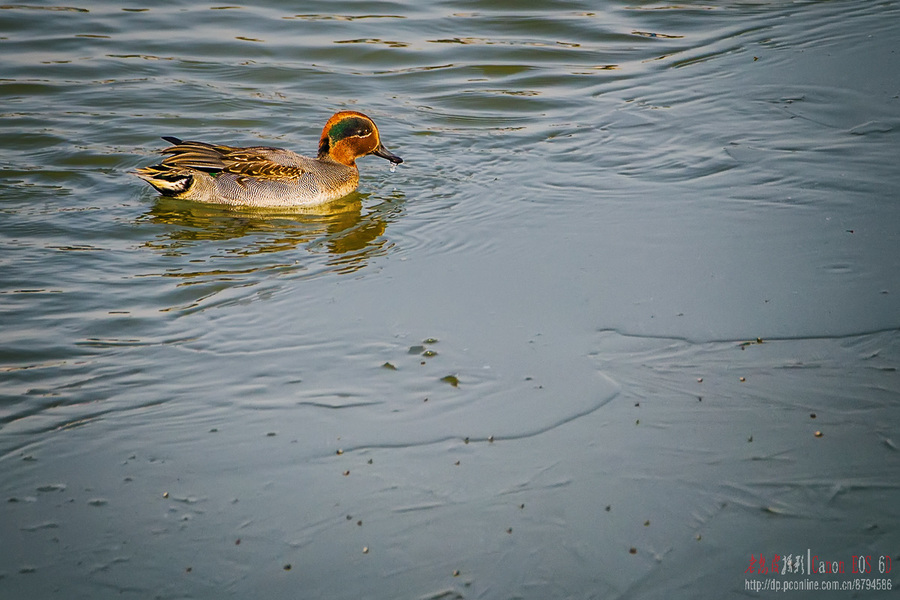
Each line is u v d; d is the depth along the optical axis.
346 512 9.41
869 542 8.91
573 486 9.71
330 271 14.34
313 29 25.38
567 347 12.05
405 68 23.52
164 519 9.30
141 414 10.84
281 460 10.12
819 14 25.98
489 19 26.19
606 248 14.71
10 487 9.66
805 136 18.64
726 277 13.60
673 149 18.48
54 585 8.52
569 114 20.69
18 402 10.97
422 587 8.55
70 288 13.67
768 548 8.90
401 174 18.16
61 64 22.86
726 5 27.08
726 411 10.74
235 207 17.16
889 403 10.73
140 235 15.70
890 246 14.21
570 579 8.62
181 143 17.44
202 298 13.45
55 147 19.02
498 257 14.62
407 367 11.69
